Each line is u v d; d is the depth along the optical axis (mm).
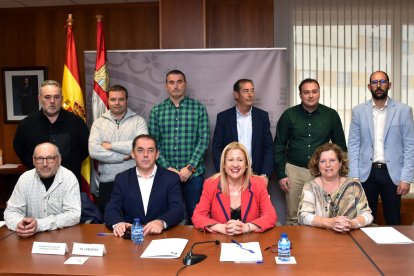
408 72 4766
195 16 4152
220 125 3676
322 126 3537
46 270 1828
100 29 3908
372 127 3453
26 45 5094
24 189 2719
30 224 2383
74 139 3459
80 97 3889
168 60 4023
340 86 4820
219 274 1762
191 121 3600
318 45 4828
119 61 4062
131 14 5000
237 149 2609
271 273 1763
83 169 3746
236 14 4633
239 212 2623
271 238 2275
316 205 2686
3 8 5070
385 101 3453
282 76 3971
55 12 5059
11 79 5105
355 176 3482
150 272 1794
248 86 3557
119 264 1896
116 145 3418
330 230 2418
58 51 5062
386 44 4762
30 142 3406
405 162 3391
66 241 2268
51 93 3301
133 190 2738
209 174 4023
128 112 3609
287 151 3691
